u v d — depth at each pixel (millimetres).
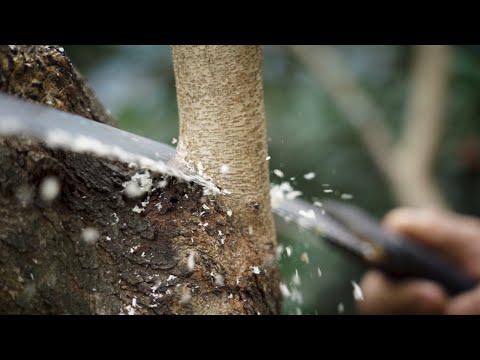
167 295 812
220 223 861
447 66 2410
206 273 836
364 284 1592
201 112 876
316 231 1231
